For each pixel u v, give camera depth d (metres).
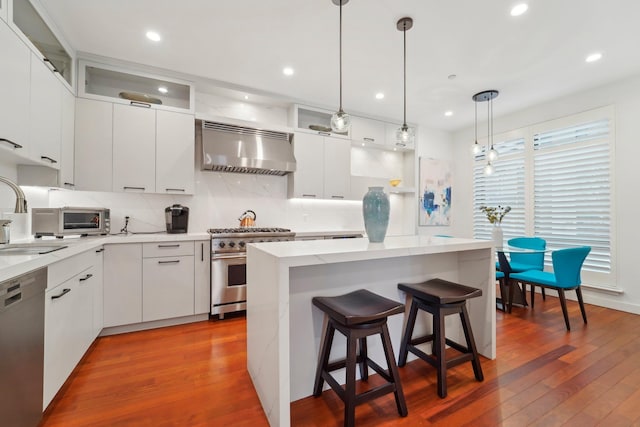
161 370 2.02
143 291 2.69
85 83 2.70
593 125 3.49
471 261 2.33
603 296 3.42
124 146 2.81
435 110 4.18
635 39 2.47
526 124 4.15
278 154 3.51
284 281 1.41
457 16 2.18
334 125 2.23
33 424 1.37
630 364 2.10
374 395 1.47
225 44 2.54
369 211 2.07
